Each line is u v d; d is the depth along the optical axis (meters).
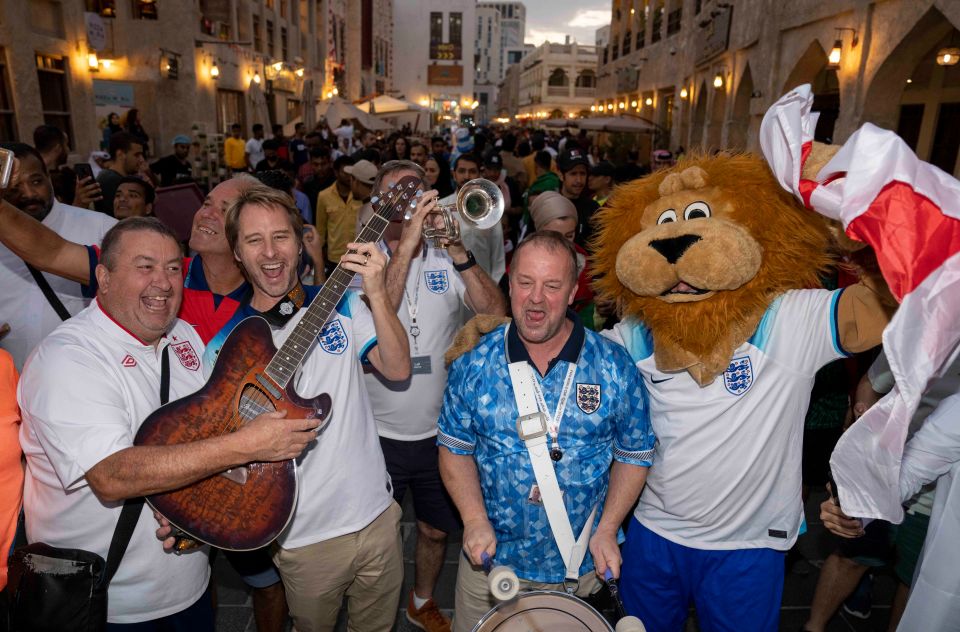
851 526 2.13
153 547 1.96
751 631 2.16
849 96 8.81
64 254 2.41
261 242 2.08
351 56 48.22
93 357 1.85
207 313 2.37
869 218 1.67
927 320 1.64
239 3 22.84
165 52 17.34
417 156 8.25
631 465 2.09
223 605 3.09
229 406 1.92
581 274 3.54
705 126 16.86
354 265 2.09
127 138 6.89
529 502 2.01
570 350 2.00
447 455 2.15
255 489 1.89
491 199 2.40
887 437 1.82
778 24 11.30
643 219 2.15
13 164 2.06
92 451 1.73
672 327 2.04
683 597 2.31
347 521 2.24
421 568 2.97
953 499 2.05
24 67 10.82
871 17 8.30
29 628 1.81
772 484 2.10
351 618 2.51
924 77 10.08
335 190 6.08
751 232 1.97
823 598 2.76
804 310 1.99
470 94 80.06
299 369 2.07
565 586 2.02
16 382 2.01
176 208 3.66
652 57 23.48
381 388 2.85
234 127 15.35
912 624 2.16
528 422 1.96
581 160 5.52
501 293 2.90
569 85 68.75
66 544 1.90
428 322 2.88
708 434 2.09
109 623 1.97
